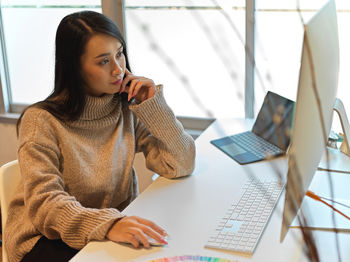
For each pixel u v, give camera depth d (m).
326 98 0.92
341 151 1.70
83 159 1.56
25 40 2.64
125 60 1.65
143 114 1.60
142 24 0.76
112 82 1.50
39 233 1.47
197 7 2.20
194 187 1.51
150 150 1.69
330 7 0.97
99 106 1.57
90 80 1.50
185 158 1.59
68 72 1.49
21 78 2.73
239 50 2.13
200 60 2.28
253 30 2.07
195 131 2.38
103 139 1.63
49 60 2.62
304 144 0.83
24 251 1.46
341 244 1.13
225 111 2.30
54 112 1.51
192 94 0.81
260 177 1.53
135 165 2.52
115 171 1.63
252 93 2.16
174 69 0.79
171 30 2.29
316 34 0.77
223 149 1.80
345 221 1.22
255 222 1.24
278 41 2.05
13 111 2.79
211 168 1.65
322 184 1.44
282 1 2.00
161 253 1.14
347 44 1.95
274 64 2.08
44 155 1.44
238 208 1.33
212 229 1.23
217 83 2.27
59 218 1.30
